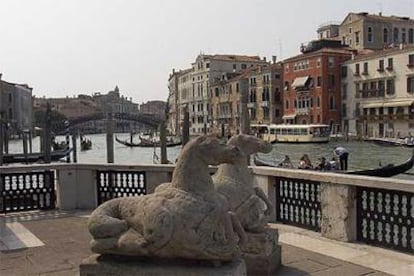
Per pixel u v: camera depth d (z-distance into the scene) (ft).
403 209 19.21
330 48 267.59
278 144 214.07
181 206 12.79
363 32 298.76
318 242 21.16
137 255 13.25
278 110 288.30
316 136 211.00
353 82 244.83
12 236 23.11
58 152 142.00
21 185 29.53
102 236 13.65
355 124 243.81
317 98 253.03
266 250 16.83
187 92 399.85
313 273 17.08
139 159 176.86
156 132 395.96
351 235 21.11
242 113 83.76
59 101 595.88
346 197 20.97
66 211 29.73
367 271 17.22
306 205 23.47
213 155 13.20
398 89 222.28
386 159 142.00
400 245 19.51
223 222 13.04
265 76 291.38
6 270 17.83
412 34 312.91
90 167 30.60
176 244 12.67
